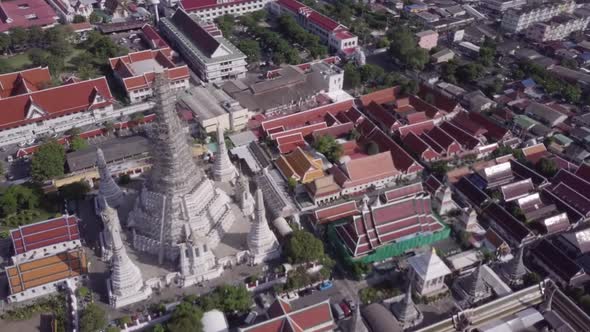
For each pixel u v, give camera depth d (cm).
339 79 18162
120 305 10019
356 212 12375
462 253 11331
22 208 12500
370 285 10819
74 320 9669
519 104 17288
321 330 9375
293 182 13350
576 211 12431
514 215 12462
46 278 10294
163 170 10281
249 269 10981
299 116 16150
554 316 9888
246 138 15312
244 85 17975
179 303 9988
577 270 10594
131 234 11338
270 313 9594
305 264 10856
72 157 13638
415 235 11412
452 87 18450
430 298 10312
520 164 14050
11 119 15188
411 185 12875
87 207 12700
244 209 12150
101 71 19625
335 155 14462
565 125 16312
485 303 10094
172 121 9825
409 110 17050
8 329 9675
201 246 10225
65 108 15938
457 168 14362
